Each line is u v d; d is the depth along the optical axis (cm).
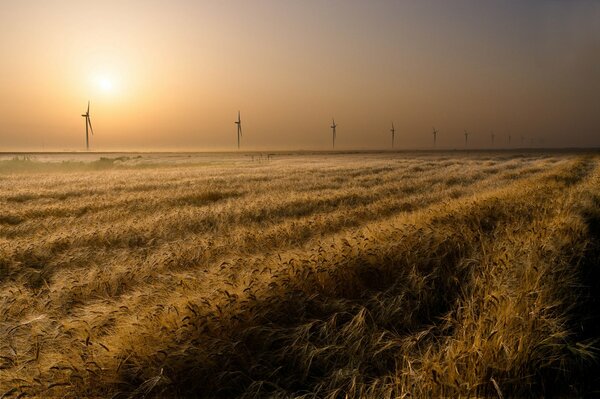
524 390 390
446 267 689
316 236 1110
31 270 978
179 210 1681
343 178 3378
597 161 5991
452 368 389
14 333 548
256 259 777
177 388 410
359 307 552
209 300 550
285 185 2803
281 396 406
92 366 428
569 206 1149
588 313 567
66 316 639
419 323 549
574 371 431
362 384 400
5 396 387
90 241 1227
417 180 3059
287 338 491
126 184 3003
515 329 455
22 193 2423
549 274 616
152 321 504
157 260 918
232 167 5853
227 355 448
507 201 1315
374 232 895
